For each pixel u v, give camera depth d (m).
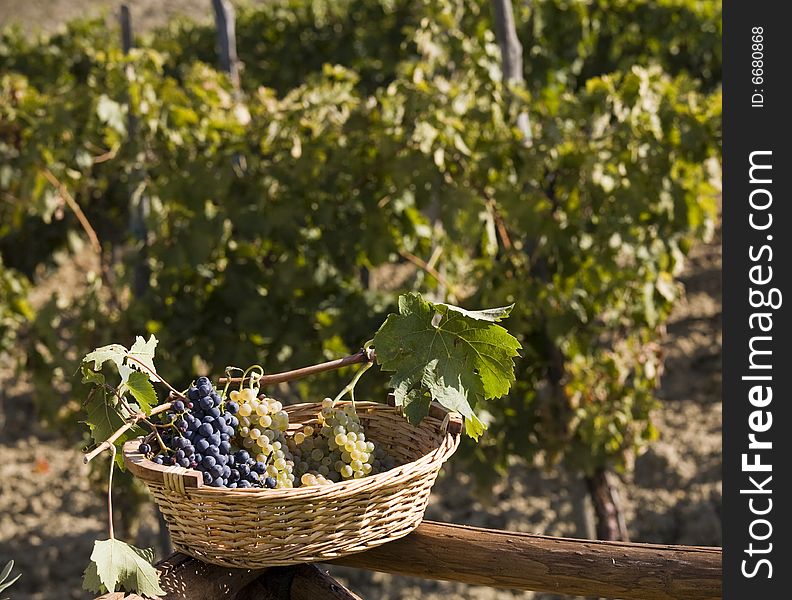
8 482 6.04
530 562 1.63
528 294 4.29
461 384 1.71
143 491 4.74
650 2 7.02
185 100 4.57
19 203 5.39
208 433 1.61
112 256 7.88
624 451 4.49
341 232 4.43
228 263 4.58
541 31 6.52
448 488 5.76
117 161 4.66
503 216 4.20
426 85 4.21
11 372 7.41
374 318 4.47
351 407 1.82
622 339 4.54
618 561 1.60
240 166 4.56
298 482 1.73
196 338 4.55
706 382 6.67
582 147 4.16
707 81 7.88
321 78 4.75
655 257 4.29
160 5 14.66
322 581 1.76
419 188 4.14
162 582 1.61
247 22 9.44
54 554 5.26
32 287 7.07
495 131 4.20
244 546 1.52
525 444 4.52
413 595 4.89
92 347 4.65
